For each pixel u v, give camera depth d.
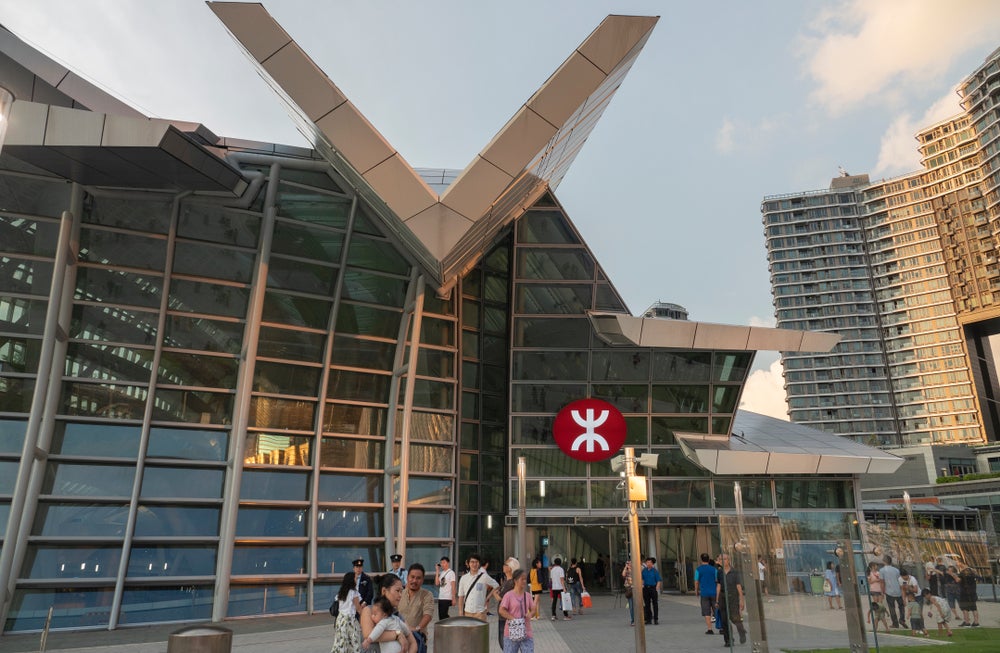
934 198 160.88
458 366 27.06
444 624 8.46
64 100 19.98
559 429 29.16
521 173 18.89
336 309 23.94
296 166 23.14
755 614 11.87
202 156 19.25
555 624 19.38
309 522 22.59
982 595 12.82
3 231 19.80
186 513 21.08
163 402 21.50
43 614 18.58
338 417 24.08
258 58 17.64
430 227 19.03
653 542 29.72
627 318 27.11
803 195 177.50
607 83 19.53
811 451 29.30
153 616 19.67
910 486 87.75
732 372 29.67
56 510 19.62
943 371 154.88
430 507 25.16
